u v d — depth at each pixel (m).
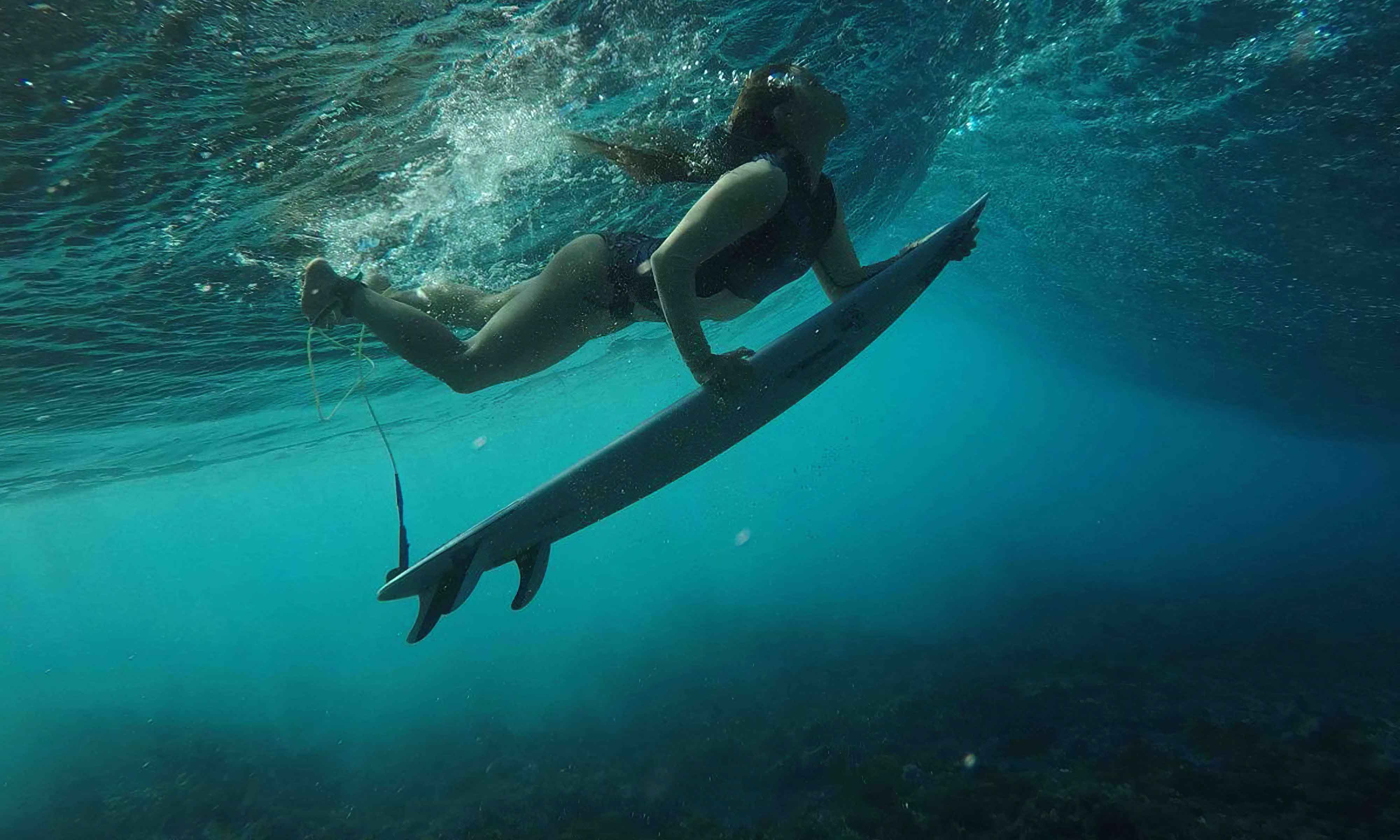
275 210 4.21
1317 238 7.71
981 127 8.85
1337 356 12.38
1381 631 14.67
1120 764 9.92
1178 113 6.65
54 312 5.32
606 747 15.51
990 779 10.06
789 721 14.37
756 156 2.09
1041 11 5.51
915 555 33.28
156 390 9.04
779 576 34.41
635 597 36.44
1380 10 4.47
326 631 46.50
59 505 23.03
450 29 3.04
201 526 45.50
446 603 2.32
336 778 16.66
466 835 11.41
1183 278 11.30
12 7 2.34
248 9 2.61
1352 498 34.97
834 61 5.00
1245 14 5.03
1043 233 12.71
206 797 15.35
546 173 4.73
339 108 3.34
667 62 3.85
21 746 23.84
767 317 22.56
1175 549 27.83
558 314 2.25
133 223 3.99
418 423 20.94
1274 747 9.67
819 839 9.28
